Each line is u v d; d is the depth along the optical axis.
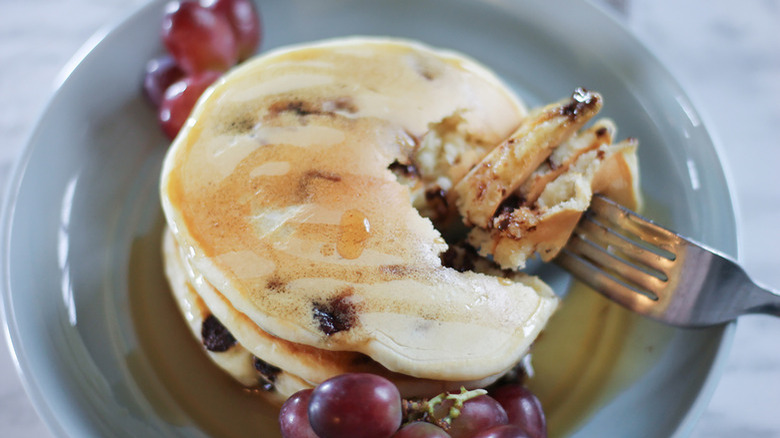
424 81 0.39
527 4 0.43
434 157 0.39
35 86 0.45
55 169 0.40
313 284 0.36
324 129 0.37
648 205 0.40
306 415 0.35
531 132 0.38
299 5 0.44
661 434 0.37
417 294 0.36
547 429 0.38
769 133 0.45
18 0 0.47
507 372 0.38
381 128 0.38
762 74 0.46
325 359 0.36
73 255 0.40
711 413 0.40
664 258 0.38
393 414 0.34
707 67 0.46
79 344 0.38
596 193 0.39
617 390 0.38
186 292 0.39
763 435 0.40
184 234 0.37
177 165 0.37
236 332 0.36
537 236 0.38
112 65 0.42
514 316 0.36
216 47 0.42
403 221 0.37
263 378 0.38
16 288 0.38
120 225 0.41
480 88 0.39
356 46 0.39
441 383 0.36
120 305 0.39
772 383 0.41
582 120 0.38
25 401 0.39
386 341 0.35
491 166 0.38
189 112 0.41
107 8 0.47
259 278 0.36
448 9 0.44
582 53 0.43
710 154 0.40
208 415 0.38
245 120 0.38
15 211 0.39
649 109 0.41
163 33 0.42
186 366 0.39
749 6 0.47
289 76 0.39
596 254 0.39
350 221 0.36
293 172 0.37
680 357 0.38
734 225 0.39
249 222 0.36
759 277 0.42
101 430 0.37
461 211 0.38
